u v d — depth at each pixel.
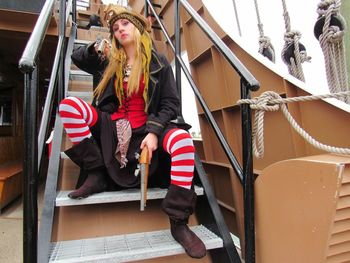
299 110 1.24
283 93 1.29
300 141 1.23
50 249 0.97
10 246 1.83
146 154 1.04
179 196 1.02
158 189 1.22
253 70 1.48
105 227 1.20
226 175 1.73
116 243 1.06
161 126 1.11
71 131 1.09
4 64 3.55
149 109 1.21
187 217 1.03
